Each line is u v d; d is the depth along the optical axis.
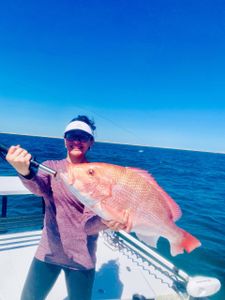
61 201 2.06
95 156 36.28
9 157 1.61
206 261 6.13
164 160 47.34
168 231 1.91
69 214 2.05
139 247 3.59
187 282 2.53
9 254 3.46
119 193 1.79
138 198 1.82
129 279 3.14
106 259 3.53
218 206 12.56
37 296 2.13
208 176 27.09
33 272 2.15
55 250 2.08
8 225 3.83
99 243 3.95
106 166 1.82
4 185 3.60
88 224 1.99
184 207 11.74
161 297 2.85
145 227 1.85
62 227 2.05
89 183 1.76
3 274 3.04
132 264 3.46
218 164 56.16
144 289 2.97
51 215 2.11
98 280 3.08
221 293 4.79
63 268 2.11
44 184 1.99
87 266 2.05
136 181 1.83
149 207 1.84
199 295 2.36
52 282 2.18
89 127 2.24
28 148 39.59
